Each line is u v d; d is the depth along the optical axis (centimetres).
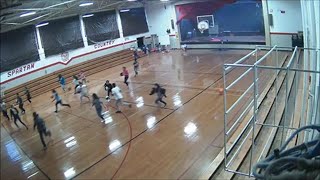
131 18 2873
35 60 2178
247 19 2483
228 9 2539
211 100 1317
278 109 995
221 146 889
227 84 1498
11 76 2019
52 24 2292
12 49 2030
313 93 590
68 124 1302
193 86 1573
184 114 1202
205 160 832
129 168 864
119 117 1275
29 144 1182
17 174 962
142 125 1154
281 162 290
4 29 1931
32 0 1170
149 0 2767
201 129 1038
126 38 2842
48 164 983
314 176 274
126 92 1630
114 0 2239
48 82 2167
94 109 1448
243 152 764
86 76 2278
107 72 2314
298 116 871
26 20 1895
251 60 1961
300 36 1972
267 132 840
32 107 1728
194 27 2816
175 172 804
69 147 1072
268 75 1466
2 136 1341
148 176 807
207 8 2586
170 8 2806
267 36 2208
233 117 1085
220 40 2598
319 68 537
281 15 2067
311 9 597
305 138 613
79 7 2166
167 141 991
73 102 1631
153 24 3012
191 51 2714
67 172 906
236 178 657
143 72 2084
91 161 944
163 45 3005
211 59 2223
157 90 1324
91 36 2562
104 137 1103
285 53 1955
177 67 2095
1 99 1833
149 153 929
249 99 1227
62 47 2355
